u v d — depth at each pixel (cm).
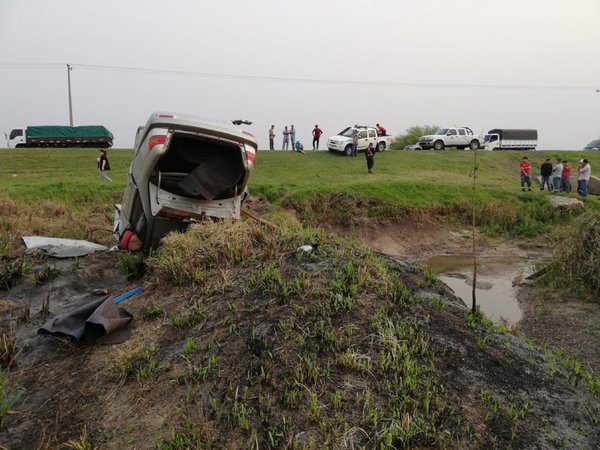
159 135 757
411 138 4919
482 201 1908
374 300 546
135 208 889
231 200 837
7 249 934
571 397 459
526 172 2108
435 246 1705
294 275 584
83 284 764
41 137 3466
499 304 1054
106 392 448
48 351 537
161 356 482
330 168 2567
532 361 513
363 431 364
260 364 430
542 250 1650
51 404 443
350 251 695
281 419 375
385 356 448
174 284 643
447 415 391
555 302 1029
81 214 1425
